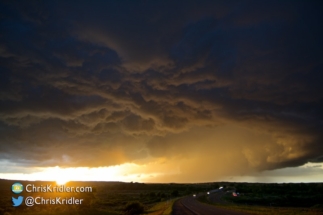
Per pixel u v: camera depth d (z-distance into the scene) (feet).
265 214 128.36
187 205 215.10
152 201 364.79
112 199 388.98
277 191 471.62
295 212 139.33
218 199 341.82
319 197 335.88
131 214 211.82
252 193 469.16
